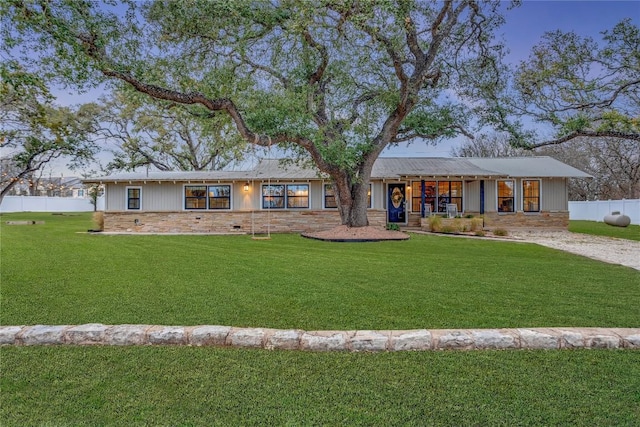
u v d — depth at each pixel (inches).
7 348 128.5
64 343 132.3
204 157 1037.2
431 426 85.8
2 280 227.9
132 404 95.3
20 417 90.0
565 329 134.5
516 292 199.3
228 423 87.4
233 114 393.1
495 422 87.1
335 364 116.7
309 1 353.7
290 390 101.4
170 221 644.1
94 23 309.9
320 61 506.9
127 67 337.4
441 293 197.2
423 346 127.7
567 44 493.4
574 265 285.4
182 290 203.9
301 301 181.9
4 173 1079.0
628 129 454.3
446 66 532.7
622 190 1103.0
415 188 724.7
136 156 991.6
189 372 111.7
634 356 120.9
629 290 204.2
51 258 316.2
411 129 575.5
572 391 100.0
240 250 376.8
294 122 423.5
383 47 450.0
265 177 632.4
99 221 630.5
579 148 1173.7
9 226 698.2
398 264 289.1
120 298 187.2
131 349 127.8
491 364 115.9
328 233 504.1
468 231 593.9
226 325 147.9
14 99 397.4
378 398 97.3
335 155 464.1
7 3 274.4
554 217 684.1
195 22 377.4
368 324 149.1
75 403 95.8
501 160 775.1
